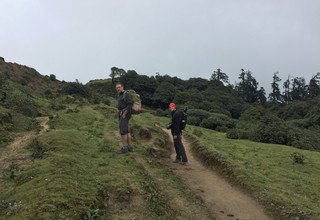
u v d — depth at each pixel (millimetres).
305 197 12930
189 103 69750
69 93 57938
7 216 8102
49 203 8344
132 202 9914
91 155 13570
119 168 12227
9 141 16516
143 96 82375
